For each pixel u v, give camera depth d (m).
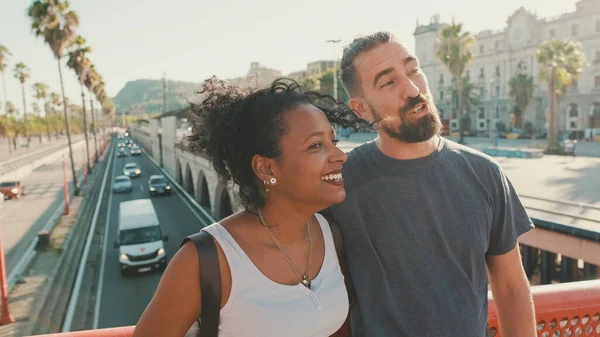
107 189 40.75
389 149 1.50
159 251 17.73
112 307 14.67
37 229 22.72
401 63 1.45
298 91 1.38
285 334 1.17
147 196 36.12
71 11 31.14
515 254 1.55
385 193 1.46
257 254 1.24
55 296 14.02
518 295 1.54
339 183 1.29
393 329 1.46
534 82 52.19
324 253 1.38
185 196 35.09
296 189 1.25
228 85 1.38
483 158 1.52
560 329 1.84
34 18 30.30
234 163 1.31
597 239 10.30
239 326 1.18
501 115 55.81
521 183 18.06
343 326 1.55
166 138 51.06
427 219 1.44
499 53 55.69
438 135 1.56
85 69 44.53
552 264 11.84
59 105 101.25
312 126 1.23
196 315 1.20
